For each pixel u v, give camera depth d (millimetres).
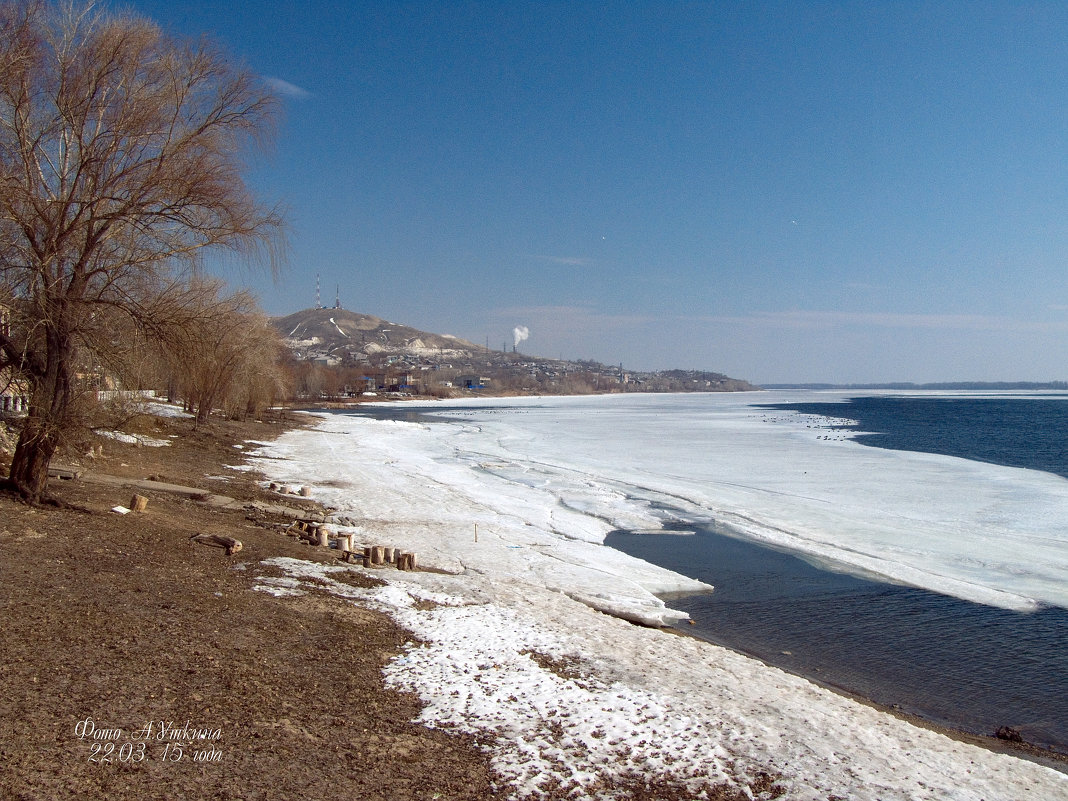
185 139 15211
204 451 35656
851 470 40250
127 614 10172
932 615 15805
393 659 10047
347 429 70125
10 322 14508
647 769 7629
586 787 7156
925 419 103188
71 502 16203
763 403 193875
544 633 11961
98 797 5973
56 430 15242
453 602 13336
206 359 17906
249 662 9203
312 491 27156
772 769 7832
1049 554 20969
